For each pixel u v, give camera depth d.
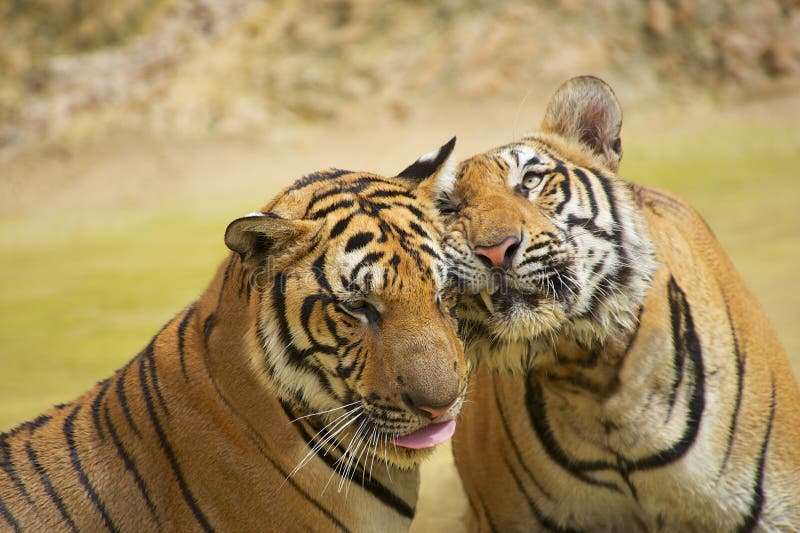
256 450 5.79
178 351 6.04
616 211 6.29
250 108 31.95
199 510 5.88
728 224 18.09
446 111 30.64
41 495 5.94
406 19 34.19
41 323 15.87
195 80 33.53
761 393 6.37
